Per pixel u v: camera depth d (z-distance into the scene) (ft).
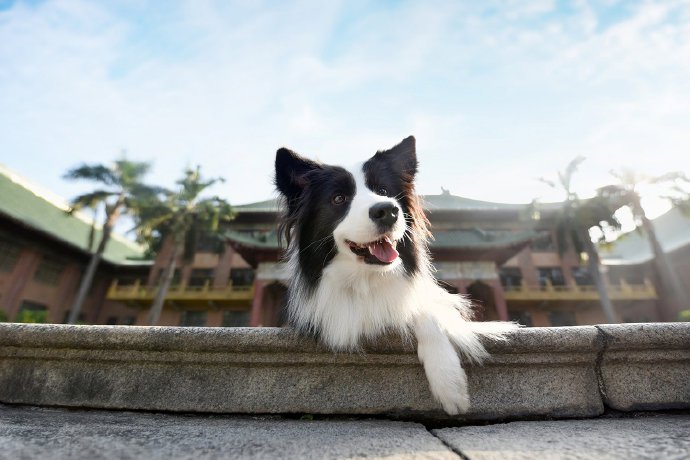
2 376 8.07
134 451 4.50
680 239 108.06
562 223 79.82
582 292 91.56
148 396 7.48
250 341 7.26
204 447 4.74
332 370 7.27
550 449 4.48
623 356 7.13
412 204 9.50
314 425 6.30
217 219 78.54
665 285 94.43
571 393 6.98
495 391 6.93
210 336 7.33
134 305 96.99
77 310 78.13
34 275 90.99
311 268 8.18
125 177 79.77
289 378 7.30
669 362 7.22
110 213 80.43
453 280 73.87
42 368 8.01
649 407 6.96
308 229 8.66
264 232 94.12
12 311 83.76
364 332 7.20
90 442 4.87
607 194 78.89
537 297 90.53
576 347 6.98
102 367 7.84
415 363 7.08
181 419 6.90
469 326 7.30
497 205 99.09
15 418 6.61
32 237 89.04
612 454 4.15
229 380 7.39
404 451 4.58
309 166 9.53
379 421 6.72
